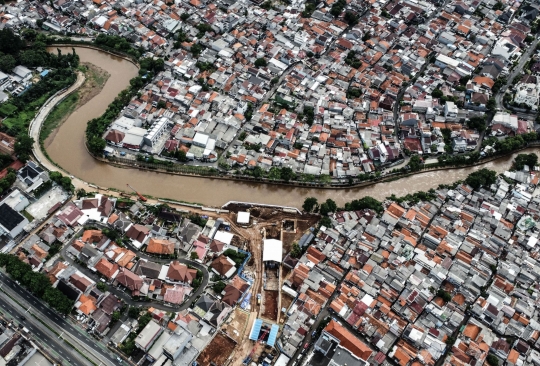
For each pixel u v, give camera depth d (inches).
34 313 6486.2
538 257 7455.7
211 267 7106.3
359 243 7460.6
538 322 6717.5
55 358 6122.1
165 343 6195.9
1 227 7170.3
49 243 7175.2
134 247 7298.2
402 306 6806.1
